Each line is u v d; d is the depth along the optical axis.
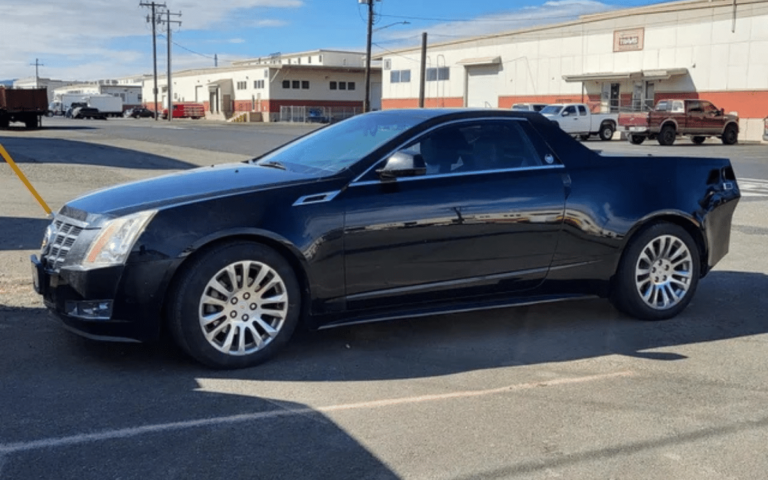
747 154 26.89
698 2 38.88
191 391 4.30
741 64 37.38
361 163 4.93
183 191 4.70
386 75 64.00
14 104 43.03
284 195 4.70
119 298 4.37
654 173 5.77
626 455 3.60
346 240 4.79
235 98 84.50
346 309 4.92
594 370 4.79
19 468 3.38
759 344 5.36
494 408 4.14
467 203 5.10
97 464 3.43
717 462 3.54
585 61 45.53
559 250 5.45
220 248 4.52
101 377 4.49
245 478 3.34
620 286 5.75
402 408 4.12
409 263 5.00
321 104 79.19
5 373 4.52
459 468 3.46
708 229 5.96
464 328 5.66
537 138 5.47
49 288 4.61
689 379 4.64
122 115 90.06
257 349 4.69
